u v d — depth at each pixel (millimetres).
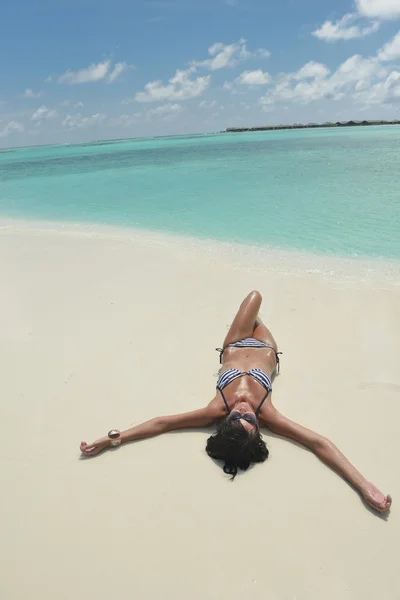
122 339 5113
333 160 20828
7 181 19062
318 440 3482
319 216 10219
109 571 2664
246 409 3592
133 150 39625
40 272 7137
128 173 20156
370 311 5605
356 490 3182
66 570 2674
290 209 11062
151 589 2566
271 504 3088
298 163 20344
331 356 4730
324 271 6918
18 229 10188
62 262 7605
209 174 18188
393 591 2547
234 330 4586
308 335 5133
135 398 4141
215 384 4328
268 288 6348
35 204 13336
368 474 3303
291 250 7973
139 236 9219
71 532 2900
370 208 10734
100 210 12031
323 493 3168
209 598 2518
